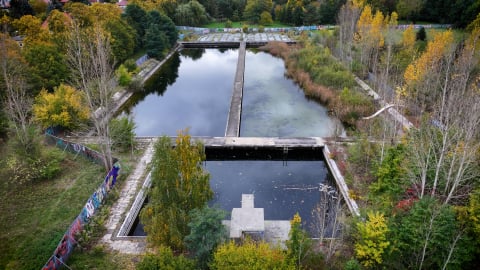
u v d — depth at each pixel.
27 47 41.75
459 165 20.50
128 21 64.38
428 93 33.25
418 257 17.25
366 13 51.62
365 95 41.66
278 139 34.34
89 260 20.02
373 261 17.47
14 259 20.11
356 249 17.70
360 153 28.97
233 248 16.12
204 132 39.38
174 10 91.00
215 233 17.86
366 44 49.12
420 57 39.88
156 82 56.03
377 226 17.38
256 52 72.50
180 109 45.88
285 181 30.38
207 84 55.28
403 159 23.66
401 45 49.88
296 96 48.41
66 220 23.14
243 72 54.59
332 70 48.16
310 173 31.77
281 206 26.88
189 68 63.41
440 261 16.89
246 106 45.53
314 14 90.12
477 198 17.88
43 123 33.97
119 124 32.34
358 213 22.36
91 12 57.06
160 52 64.06
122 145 32.31
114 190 26.09
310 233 23.09
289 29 88.44
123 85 48.56
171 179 18.53
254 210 21.70
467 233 17.14
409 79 35.38
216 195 28.44
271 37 82.50
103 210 23.92
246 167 33.00
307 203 27.14
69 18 55.28
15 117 29.97
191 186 19.52
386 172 23.14
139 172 28.78
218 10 101.50
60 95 34.91
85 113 34.59
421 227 16.84
